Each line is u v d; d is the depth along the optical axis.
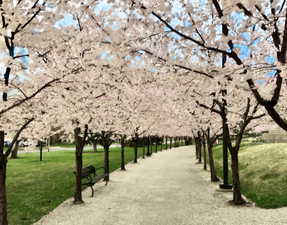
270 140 23.25
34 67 5.07
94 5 3.95
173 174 15.13
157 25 3.98
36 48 5.20
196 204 8.26
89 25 4.75
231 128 12.46
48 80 5.29
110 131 13.12
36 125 7.82
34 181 12.78
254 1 3.43
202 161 22.14
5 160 5.18
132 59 4.62
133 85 7.42
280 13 3.66
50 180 12.99
